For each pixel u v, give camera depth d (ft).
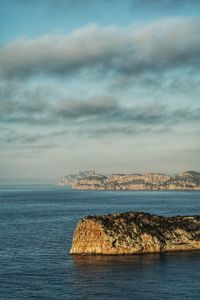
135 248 332.60
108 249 331.77
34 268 295.48
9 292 240.73
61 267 296.30
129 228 341.62
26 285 253.85
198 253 336.29
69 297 230.89
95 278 266.16
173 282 257.14
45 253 352.08
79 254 338.75
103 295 233.96
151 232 344.49
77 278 266.77
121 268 288.71
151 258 318.24
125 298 228.84
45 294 236.63
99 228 335.06
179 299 227.20
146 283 254.88
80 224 344.69
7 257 337.52
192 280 261.24
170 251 342.44
